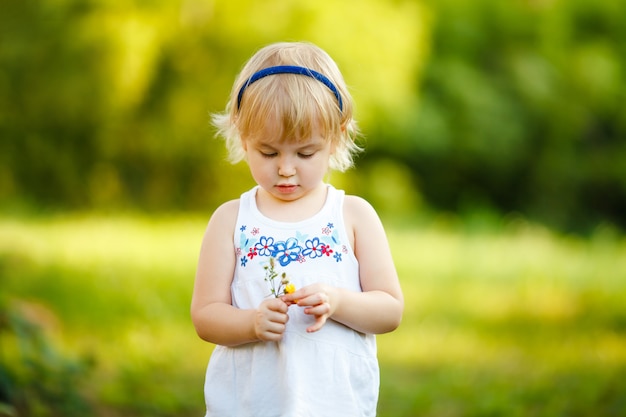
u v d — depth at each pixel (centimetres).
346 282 302
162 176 1559
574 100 1783
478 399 579
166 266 1028
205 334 299
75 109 1446
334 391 289
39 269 915
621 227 1842
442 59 1723
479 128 1730
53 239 1138
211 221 313
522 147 1789
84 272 933
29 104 1462
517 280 1119
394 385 634
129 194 1561
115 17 1419
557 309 952
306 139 290
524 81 1750
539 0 1753
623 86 1817
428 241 1381
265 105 287
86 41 1409
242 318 290
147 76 1442
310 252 300
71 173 1530
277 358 293
